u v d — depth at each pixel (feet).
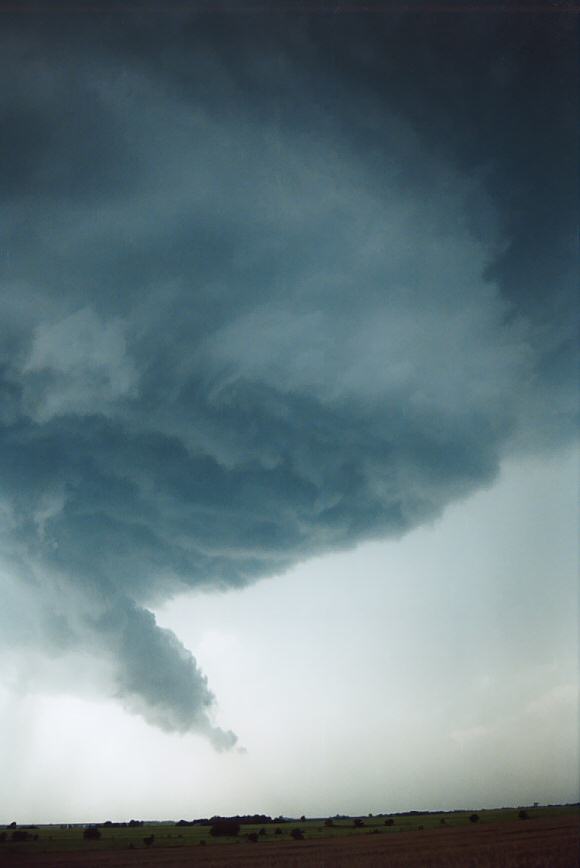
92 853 104.68
